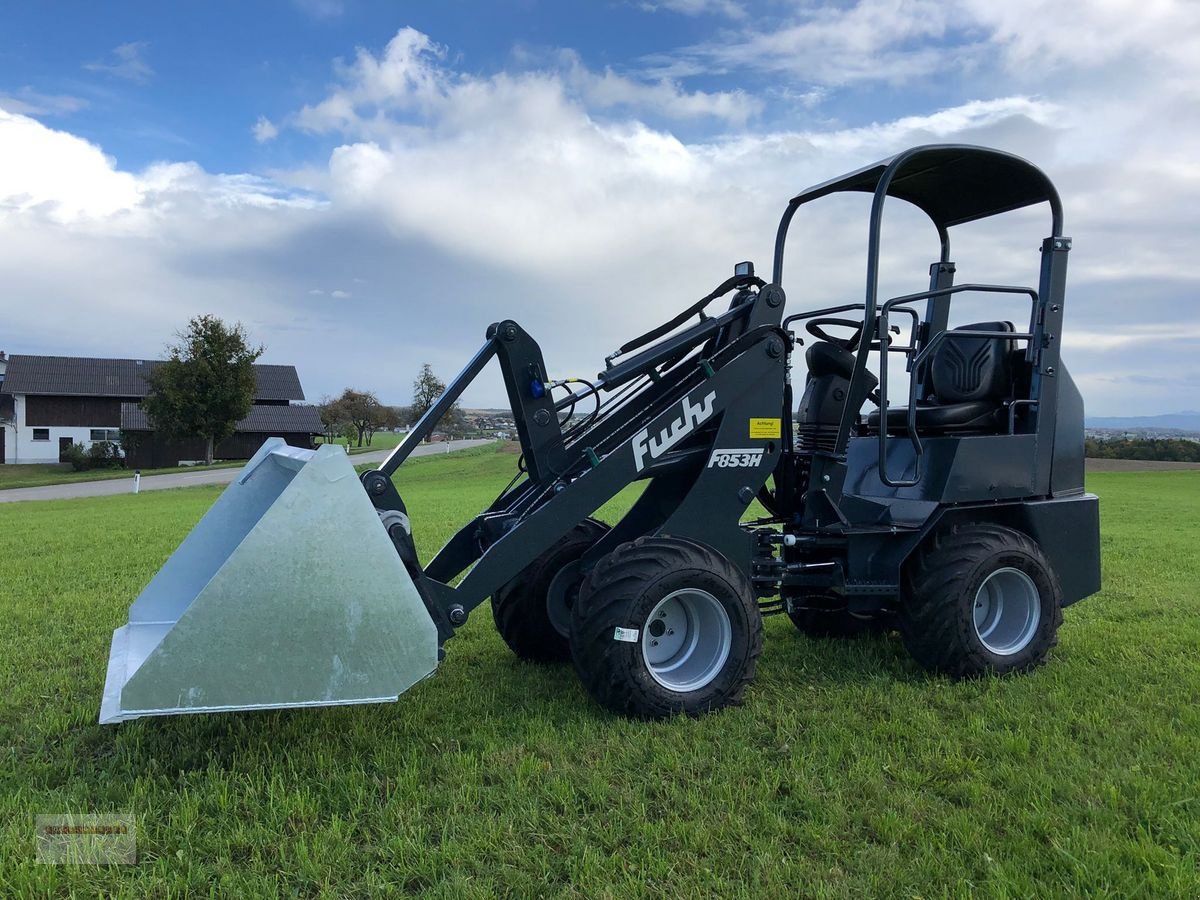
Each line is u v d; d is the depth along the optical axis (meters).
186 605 4.05
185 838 2.69
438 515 13.68
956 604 4.20
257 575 3.03
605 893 2.37
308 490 3.10
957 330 4.45
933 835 2.67
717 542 4.11
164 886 2.43
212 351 43.19
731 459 4.14
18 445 50.28
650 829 2.69
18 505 20.84
